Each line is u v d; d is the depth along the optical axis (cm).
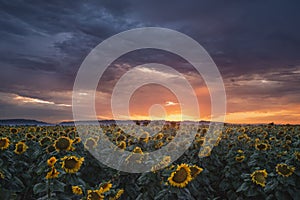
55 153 727
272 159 993
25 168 845
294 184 740
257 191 786
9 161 754
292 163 812
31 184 782
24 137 1214
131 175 742
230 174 970
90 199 538
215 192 1027
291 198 748
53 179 534
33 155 850
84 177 889
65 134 1259
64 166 562
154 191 643
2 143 745
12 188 702
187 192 564
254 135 1667
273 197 772
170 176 582
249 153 1072
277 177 766
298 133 1588
